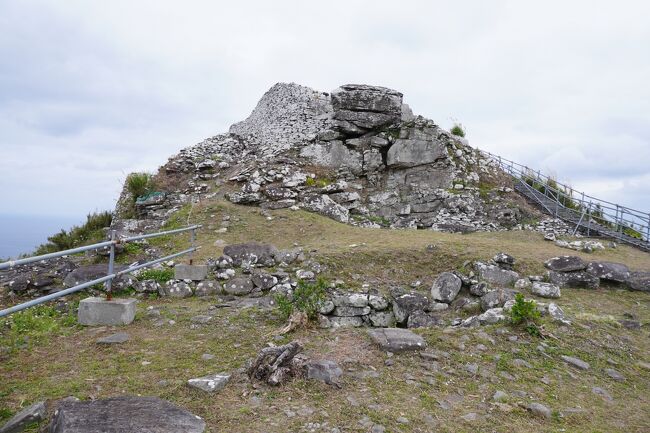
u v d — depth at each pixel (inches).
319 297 277.6
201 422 138.9
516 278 366.6
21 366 179.2
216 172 710.5
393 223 644.7
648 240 560.7
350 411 153.2
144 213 628.7
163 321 248.8
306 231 529.3
